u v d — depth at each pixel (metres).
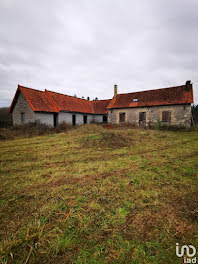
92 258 1.40
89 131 10.28
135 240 1.61
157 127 13.57
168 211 2.08
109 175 3.35
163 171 3.54
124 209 2.12
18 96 14.67
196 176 3.27
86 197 2.45
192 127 13.52
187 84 14.91
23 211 2.11
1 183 3.03
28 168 3.95
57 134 10.57
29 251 1.47
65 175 3.40
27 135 9.91
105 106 21.98
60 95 18.22
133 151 5.61
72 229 1.76
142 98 17.47
